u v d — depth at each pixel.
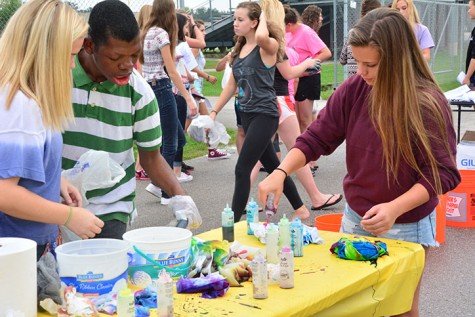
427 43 7.69
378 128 2.94
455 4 21.23
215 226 6.30
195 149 10.80
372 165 2.99
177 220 2.97
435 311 4.24
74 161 3.12
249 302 2.23
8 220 2.49
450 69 21.72
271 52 5.36
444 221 5.61
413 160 2.86
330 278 2.47
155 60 6.93
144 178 8.38
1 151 2.25
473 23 23.08
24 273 2.00
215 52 31.89
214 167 9.31
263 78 5.39
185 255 2.50
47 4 2.40
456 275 4.88
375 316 2.64
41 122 2.34
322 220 4.21
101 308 2.17
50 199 2.51
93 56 2.85
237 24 5.46
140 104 3.17
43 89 2.34
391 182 2.95
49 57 2.35
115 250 2.46
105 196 3.16
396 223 3.02
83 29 2.48
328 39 27.33
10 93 2.28
